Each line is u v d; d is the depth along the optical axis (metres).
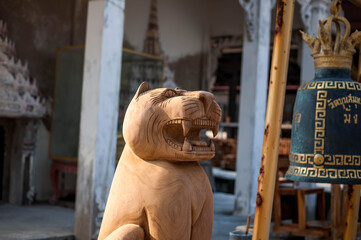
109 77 6.44
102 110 6.36
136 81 9.61
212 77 13.15
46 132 9.57
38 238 6.21
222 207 9.98
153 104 2.02
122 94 9.27
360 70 2.68
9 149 9.21
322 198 7.43
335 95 2.09
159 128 2.00
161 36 11.70
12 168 9.17
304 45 9.48
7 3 8.77
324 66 2.18
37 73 9.24
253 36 8.92
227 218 8.64
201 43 13.01
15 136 9.18
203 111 2.02
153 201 1.93
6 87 8.60
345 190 4.67
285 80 1.86
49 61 9.49
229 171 14.75
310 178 2.08
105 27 6.33
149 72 9.94
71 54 9.04
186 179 2.01
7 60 8.66
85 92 6.44
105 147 6.43
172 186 1.95
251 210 8.88
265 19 9.05
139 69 9.68
